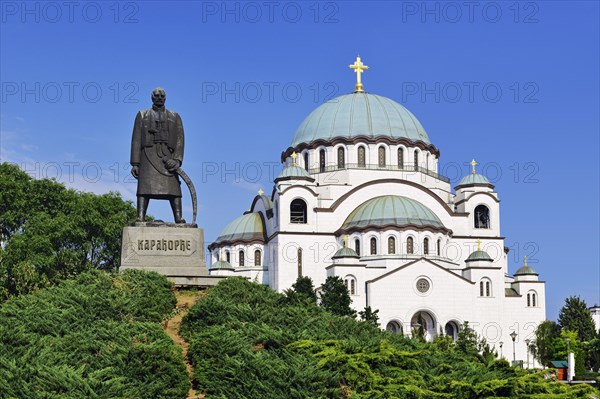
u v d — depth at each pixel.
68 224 96.50
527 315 126.19
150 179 47.31
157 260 46.38
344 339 39.03
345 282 117.19
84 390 31.86
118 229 99.00
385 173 130.12
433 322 117.56
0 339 35.47
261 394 33.84
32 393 31.27
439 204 129.25
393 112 134.62
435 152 136.25
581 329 134.25
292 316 42.59
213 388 34.78
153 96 47.88
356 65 140.50
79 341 35.84
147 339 37.22
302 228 124.62
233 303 42.78
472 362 39.34
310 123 135.88
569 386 38.03
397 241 120.50
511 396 35.84
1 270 92.12
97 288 42.66
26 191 101.31
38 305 40.22
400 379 35.78
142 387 33.59
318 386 34.38
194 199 47.47
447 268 119.88
